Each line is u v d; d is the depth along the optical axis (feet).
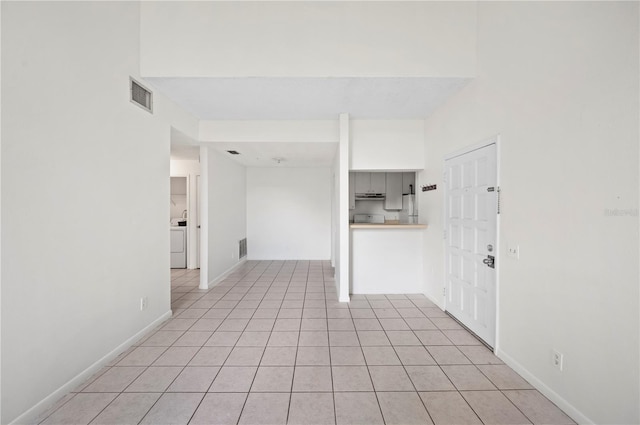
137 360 7.84
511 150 7.40
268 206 23.17
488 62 8.37
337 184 14.74
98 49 7.30
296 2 9.00
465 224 9.89
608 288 4.94
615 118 4.82
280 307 12.17
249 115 12.66
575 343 5.57
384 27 9.00
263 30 8.96
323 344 8.80
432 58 8.98
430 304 12.50
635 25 4.54
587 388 5.32
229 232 18.58
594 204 5.18
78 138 6.72
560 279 5.90
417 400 6.23
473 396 6.36
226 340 9.07
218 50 8.93
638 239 4.49
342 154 12.60
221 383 6.82
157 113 9.95
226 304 12.56
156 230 10.00
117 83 7.98
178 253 20.35
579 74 5.47
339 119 12.96
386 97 10.68
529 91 6.75
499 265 7.93
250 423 5.58
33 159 5.67
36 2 5.73
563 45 5.82
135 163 8.81
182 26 8.93
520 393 6.45
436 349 8.48
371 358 7.98
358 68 8.98
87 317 7.00
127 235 8.48
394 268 14.19
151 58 8.93
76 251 6.66
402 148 13.61
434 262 12.56
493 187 8.18
